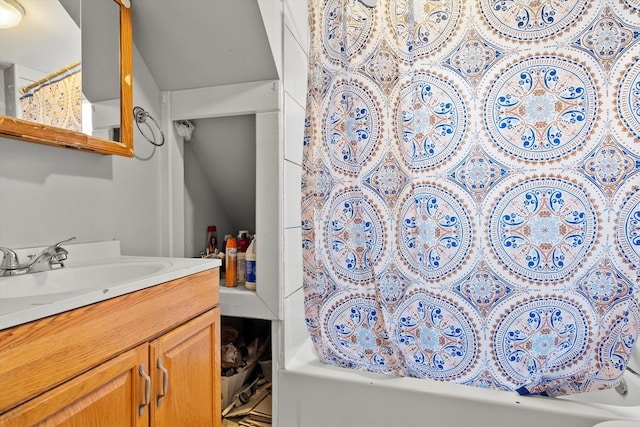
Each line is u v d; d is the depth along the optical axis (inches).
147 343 33.5
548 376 48.0
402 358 53.9
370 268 54.7
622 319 44.8
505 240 49.5
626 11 43.2
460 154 51.0
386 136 53.6
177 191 64.2
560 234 47.0
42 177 42.4
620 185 44.3
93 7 47.4
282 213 57.4
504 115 48.7
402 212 53.1
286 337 57.9
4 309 22.4
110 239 52.0
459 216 51.5
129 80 51.9
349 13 54.5
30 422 22.6
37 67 39.7
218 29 53.6
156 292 34.8
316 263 56.9
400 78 52.1
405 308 54.3
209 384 43.8
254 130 64.2
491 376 50.7
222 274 72.9
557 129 46.5
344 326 56.6
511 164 48.8
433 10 51.3
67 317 25.5
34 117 38.9
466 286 51.6
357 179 54.8
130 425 31.1
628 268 44.3
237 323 78.8
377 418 52.0
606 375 45.6
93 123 47.0
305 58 69.9
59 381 24.9
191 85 60.8
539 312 48.4
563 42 45.8
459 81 50.5
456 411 48.9
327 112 56.2
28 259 39.6
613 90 44.1
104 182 51.2
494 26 48.6
